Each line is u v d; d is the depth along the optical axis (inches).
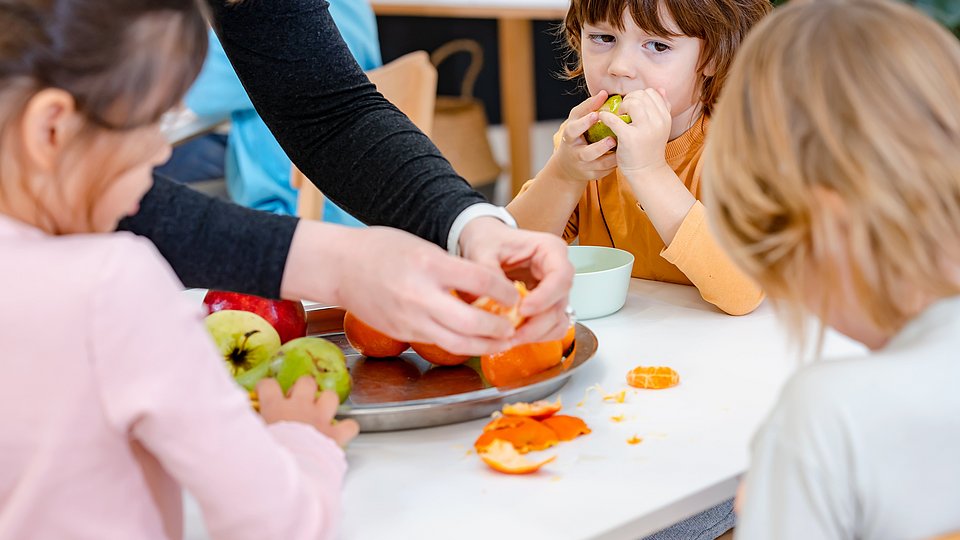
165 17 26.8
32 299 25.4
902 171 26.2
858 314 28.5
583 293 50.4
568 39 70.4
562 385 41.6
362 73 49.1
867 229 26.7
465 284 36.0
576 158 58.6
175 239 38.7
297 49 47.4
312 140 47.8
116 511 26.6
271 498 27.6
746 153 28.6
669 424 37.7
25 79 25.3
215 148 113.1
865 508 26.5
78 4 25.3
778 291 29.3
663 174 55.8
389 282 36.4
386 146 46.3
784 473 26.7
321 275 38.2
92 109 26.0
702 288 51.6
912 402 25.9
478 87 202.2
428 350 42.1
